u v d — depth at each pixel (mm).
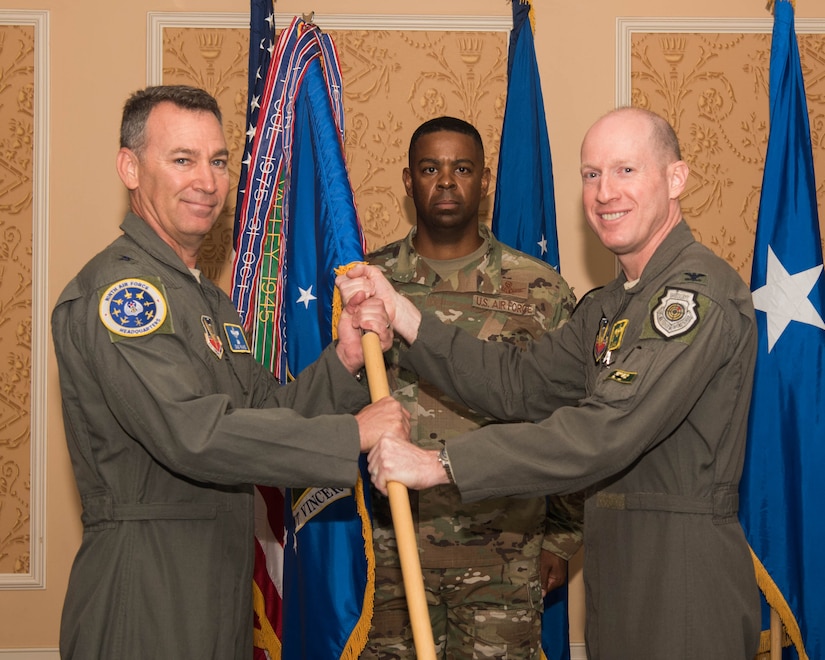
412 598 1649
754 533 2523
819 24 3570
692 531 1731
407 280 2574
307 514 2311
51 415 3539
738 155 3582
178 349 1664
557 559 2633
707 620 1696
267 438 1640
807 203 2709
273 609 2553
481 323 2498
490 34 3572
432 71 3572
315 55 2445
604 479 1854
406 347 2227
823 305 2633
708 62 3576
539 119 3070
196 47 3527
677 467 1764
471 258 2592
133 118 1825
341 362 2057
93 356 1635
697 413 1766
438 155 2551
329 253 2262
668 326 1718
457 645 2393
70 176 3521
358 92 3562
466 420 2439
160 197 1793
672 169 1892
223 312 1931
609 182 1858
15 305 3543
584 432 1704
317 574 2291
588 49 3553
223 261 3488
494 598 2363
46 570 3514
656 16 3568
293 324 2355
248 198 2490
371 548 2199
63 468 3537
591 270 3533
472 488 1725
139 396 1605
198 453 1596
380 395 1890
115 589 1610
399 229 3559
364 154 3564
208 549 1685
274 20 3186
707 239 3580
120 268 1684
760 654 2717
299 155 2406
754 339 1796
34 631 3502
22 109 3529
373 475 1785
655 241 1897
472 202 2564
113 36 3523
